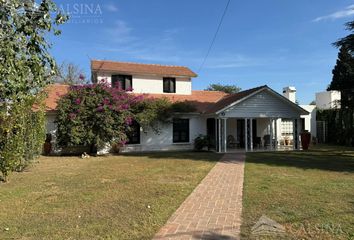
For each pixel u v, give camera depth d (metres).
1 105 8.02
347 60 21.12
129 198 8.16
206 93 29.48
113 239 5.33
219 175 11.70
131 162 16.38
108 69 24.47
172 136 24.64
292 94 30.06
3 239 5.33
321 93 34.06
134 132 23.72
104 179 11.14
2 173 11.02
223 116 21.78
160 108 22.97
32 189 9.45
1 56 6.22
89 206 7.41
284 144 27.25
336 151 21.38
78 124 19.27
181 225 6.01
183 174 12.05
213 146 24.53
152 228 5.86
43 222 6.24
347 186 9.27
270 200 7.70
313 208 6.92
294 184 9.66
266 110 22.77
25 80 6.67
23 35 6.45
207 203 7.59
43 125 14.98
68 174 12.40
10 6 6.22
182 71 27.78
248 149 23.55
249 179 10.69
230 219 6.32
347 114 26.66
